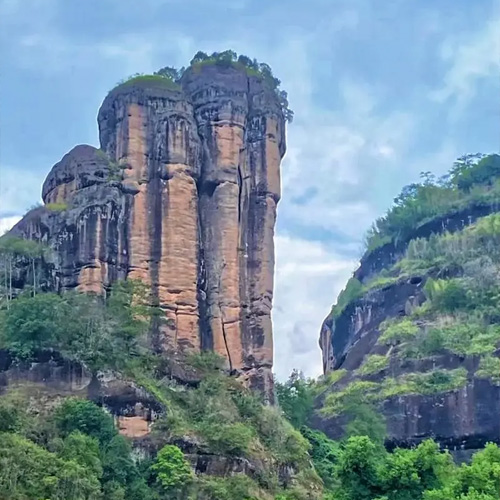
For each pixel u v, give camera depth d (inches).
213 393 3954.2
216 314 4333.2
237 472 3585.1
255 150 4643.2
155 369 3937.0
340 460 2773.1
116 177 4392.2
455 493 2549.2
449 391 5408.5
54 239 4281.5
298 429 4480.8
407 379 5629.9
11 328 3727.9
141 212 4352.9
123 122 4485.7
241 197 4566.9
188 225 4372.5
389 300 6638.8
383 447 4608.8
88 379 3698.3
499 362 5438.0
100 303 4072.3
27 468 3061.0
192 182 4446.4
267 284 4456.2
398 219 7234.3
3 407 3390.7
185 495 3363.7
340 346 7047.2
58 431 3440.0
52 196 4480.8
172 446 3486.7
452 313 6058.1
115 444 3415.4
